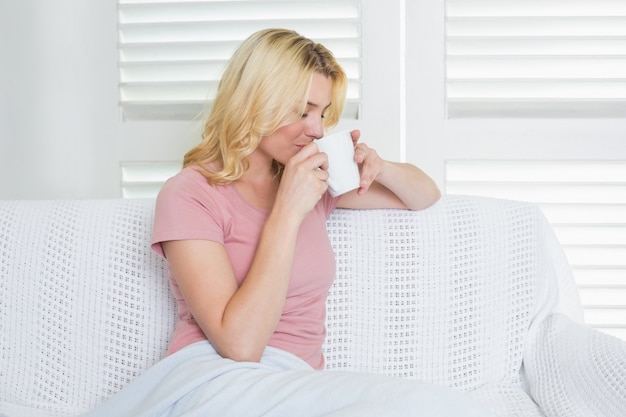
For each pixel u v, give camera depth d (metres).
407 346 1.63
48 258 1.61
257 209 1.46
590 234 2.06
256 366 1.26
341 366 1.62
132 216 1.63
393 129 2.06
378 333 1.63
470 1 2.04
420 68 2.05
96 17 2.07
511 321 1.66
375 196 1.67
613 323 2.10
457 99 2.05
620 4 2.03
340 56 2.06
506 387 1.61
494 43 2.04
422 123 2.06
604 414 1.41
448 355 1.63
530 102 2.05
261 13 2.07
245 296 1.30
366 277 1.64
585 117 2.06
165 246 1.39
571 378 1.49
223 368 1.23
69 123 2.10
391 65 2.05
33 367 1.58
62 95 2.09
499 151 2.06
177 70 2.08
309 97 1.43
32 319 1.59
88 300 1.59
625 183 2.03
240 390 1.18
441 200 1.71
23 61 2.08
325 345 1.62
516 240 1.69
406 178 1.62
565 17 2.02
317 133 1.45
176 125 2.08
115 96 2.09
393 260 1.65
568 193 2.06
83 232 1.62
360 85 2.05
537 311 1.68
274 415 1.12
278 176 1.56
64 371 1.58
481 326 1.65
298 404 1.12
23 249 1.61
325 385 1.13
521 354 1.65
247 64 1.45
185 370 1.29
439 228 1.67
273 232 1.34
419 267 1.65
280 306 1.33
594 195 2.05
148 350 1.58
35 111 2.09
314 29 2.06
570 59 2.03
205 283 1.33
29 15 2.07
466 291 1.65
